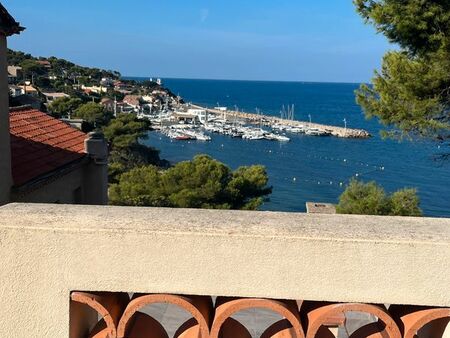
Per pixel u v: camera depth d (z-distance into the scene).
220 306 1.57
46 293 1.57
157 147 80.12
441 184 52.31
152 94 149.50
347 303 1.50
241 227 1.55
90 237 1.53
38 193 8.75
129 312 1.55
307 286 1.50
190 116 123.00
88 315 1.79
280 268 1.50
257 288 1.51
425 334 1.75
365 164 66.06
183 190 22.72
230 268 1.51
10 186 7.82
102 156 10.95
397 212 9.83
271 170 61.84
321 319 1.50
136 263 1.53
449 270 1.47
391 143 89.12
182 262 1.52
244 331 1.75
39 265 1.56
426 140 7.18
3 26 7.24
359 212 10.12
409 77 6.69
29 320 1.59
